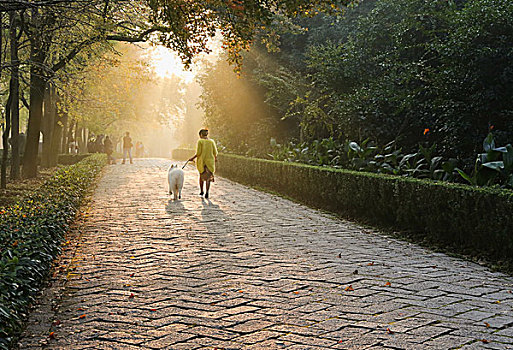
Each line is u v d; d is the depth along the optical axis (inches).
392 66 605.9
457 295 205.8
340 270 244.2
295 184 545.0
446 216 310.8
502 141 451.2
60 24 485.1
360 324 169.8
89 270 239.0
